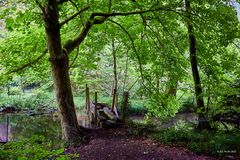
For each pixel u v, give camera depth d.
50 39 10.37
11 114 20.20
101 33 14.53
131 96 23.08
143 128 12.42
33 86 28.94
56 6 9.65
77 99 25.81
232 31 10.52
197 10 10.53
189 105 21.23
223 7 10.41
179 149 9.21
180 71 12.34
